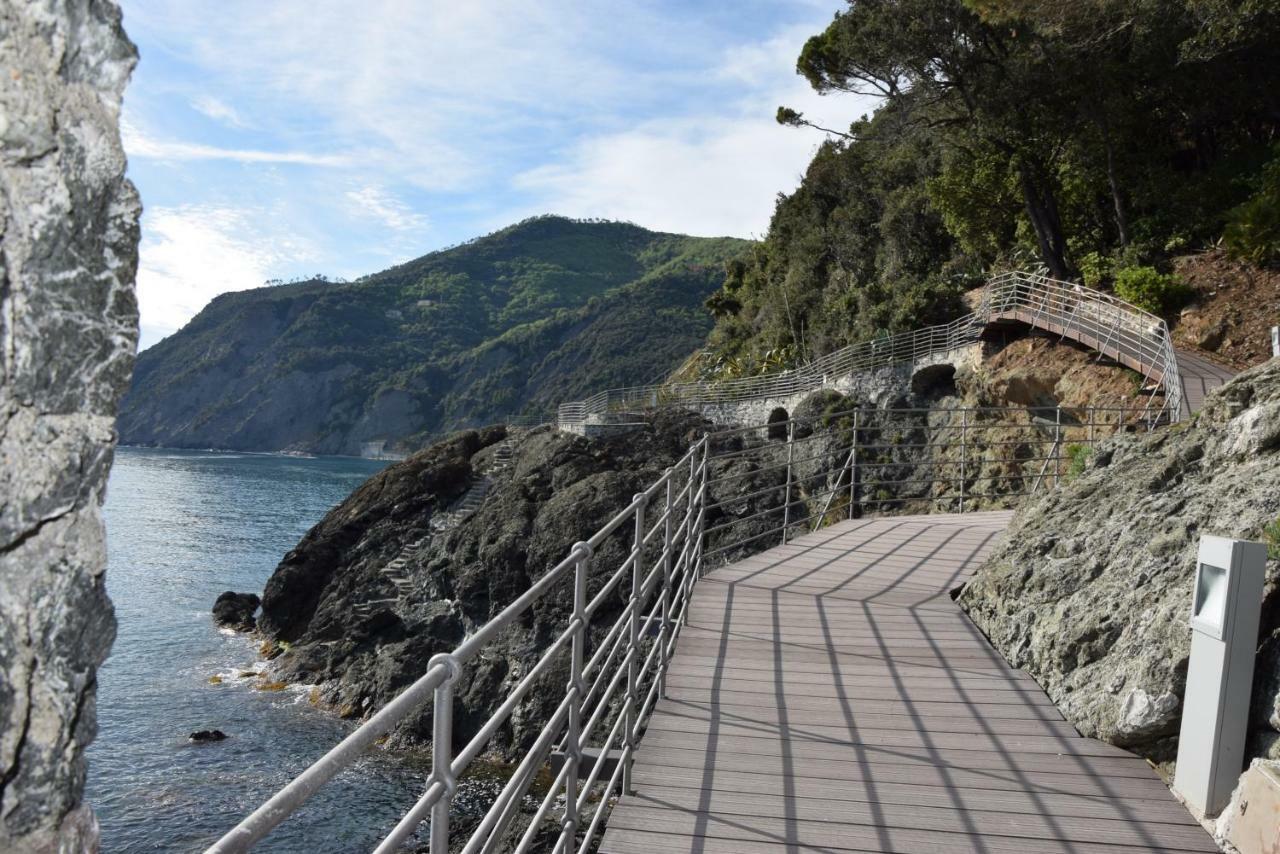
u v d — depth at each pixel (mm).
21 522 839
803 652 5961
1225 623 3582
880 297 40688
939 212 37531
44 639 864
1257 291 22406
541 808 3021
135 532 61531
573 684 3338
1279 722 3420
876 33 28875
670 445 38375
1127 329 22219
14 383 830
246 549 56094
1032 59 26922
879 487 29188
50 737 865
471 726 23859
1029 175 30188
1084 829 3688
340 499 87938
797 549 9250
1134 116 27672
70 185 884
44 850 855
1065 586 5586
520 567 29562
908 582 7816
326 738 23344
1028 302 27656
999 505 24422
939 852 3525
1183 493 5227
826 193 51312
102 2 937
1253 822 3178
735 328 63625
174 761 21531
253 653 31938
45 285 859
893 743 4551
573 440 37000
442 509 37812
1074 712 4785
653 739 4598
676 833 3664
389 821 17938
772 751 4457
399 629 30203
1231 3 23719
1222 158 28094
